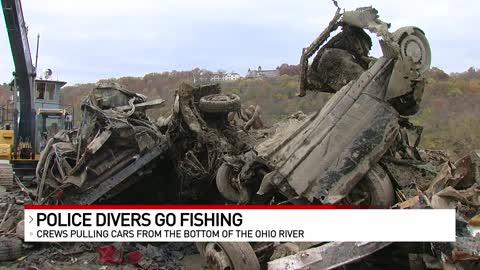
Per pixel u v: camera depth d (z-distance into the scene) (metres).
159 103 11.31
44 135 19.89
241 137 10.47
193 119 10.16
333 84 8.66
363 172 7.15
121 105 11.17
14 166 18.17
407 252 6.67
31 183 17.33
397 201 7.13
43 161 10.86
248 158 8.43
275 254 6.82
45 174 10.35
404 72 7.05
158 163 11.05
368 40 8.48
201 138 10.08
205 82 10.85
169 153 10.70
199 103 10.39
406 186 7.17
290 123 8.61
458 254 5.43
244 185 8.41
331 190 7.16
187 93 10.26
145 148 10.29
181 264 9.02
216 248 7.40
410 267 6.59
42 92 21.11
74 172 9.96
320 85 8.88
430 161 8.34
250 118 11.79
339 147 7.29
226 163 8.75
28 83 18.11
